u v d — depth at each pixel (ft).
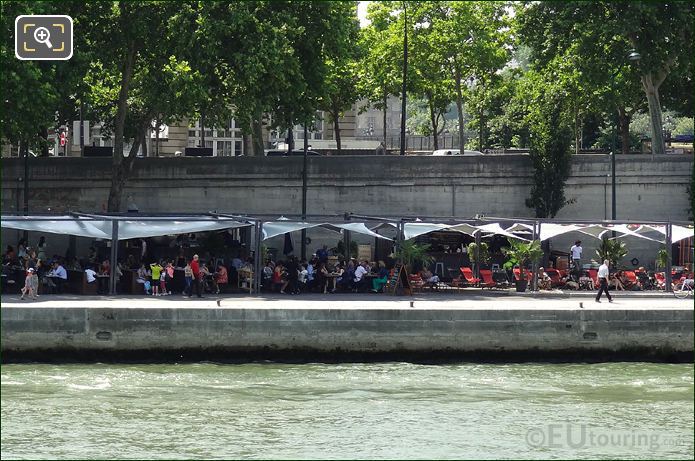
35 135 189.06
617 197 204.33
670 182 203.82
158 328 137.59
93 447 96.07
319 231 200.54
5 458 91.97
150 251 176.76
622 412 111.96
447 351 140.15
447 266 181.78
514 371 134.92
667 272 165.27
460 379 128.88
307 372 132.36
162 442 98.12
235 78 193.06
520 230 170.09
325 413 110.11
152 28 195.72
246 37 192.65
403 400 116.98
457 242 188.34
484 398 118.42
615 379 129.80
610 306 145.89
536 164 200.23
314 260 169.48
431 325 139.85
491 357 140.46
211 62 192.95
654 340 141.90
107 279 160.45
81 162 204.64
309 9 204.54
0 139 175.32
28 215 160.56
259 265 157.48
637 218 204.54
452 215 204.03
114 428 103.09
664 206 204.23
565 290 169.48
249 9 195.62
